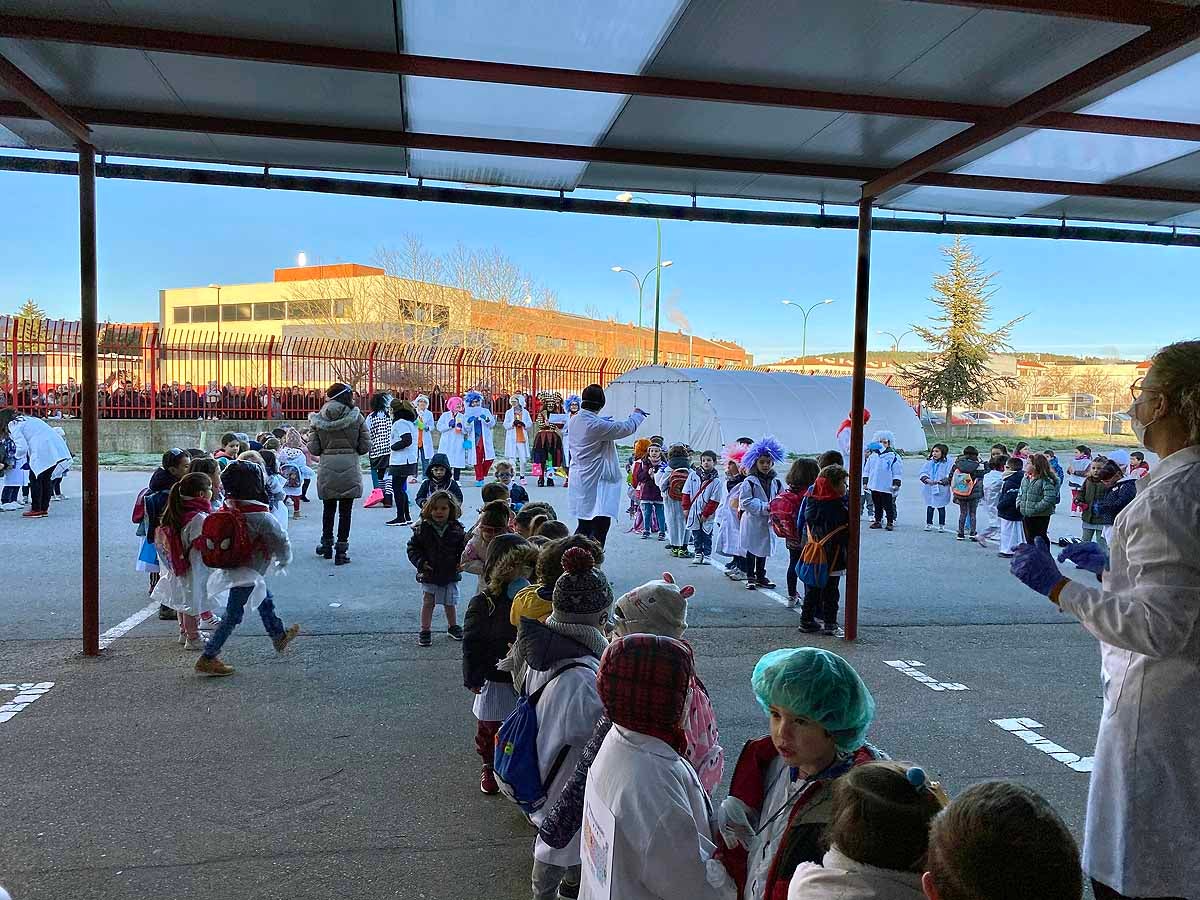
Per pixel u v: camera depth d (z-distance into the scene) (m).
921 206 7.15
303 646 6.14
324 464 9.13
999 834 1.30
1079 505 11.01
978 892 1.30
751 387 28.19
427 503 6.26
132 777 4.01
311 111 5.29
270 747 4.38
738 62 4.46
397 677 5.51
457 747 4.43
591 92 4.75
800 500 7.70
